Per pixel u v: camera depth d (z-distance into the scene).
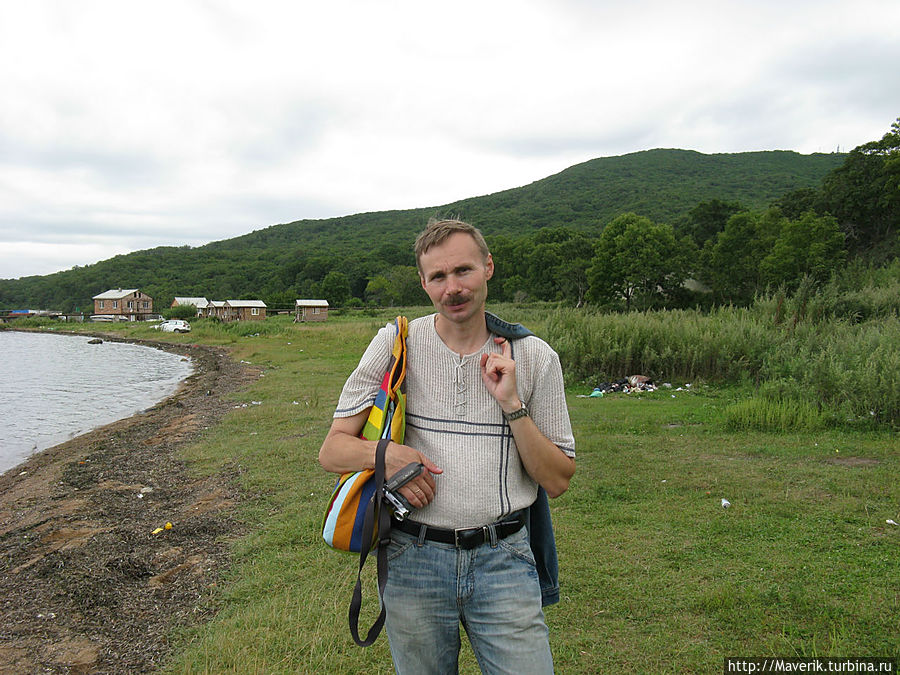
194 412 13.59
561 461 1.83
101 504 6.84
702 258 52.88
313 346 31.88
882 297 15.80
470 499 1.77
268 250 174.12
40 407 17.34
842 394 8.88
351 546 1.78
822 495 5.60
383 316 71.06
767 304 16.23
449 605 1.79
